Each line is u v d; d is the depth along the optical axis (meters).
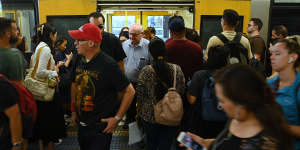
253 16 4.84
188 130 2.29
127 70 3.75
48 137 2.96
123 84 2.08
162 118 2.30
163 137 2.46
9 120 1.77
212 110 2.00
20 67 2.19
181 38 2.93
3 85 1.71
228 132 1.10
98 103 2.07
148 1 4.57
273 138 0.92
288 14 4.83
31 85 2.77
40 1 4.64
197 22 4.69
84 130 2.13
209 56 2.11
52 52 3.01
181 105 2.32
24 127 2.10
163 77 2.34
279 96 1.65
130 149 3.44
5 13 4.62
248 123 1.00
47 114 2.91
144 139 3.46
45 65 2.76
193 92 2.16
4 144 1.77
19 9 4.65
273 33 3.89
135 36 3.61
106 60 2.07
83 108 2.09
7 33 2.08
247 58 2.58
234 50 2.57
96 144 2.09
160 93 2.35
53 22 4.72
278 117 0.94
